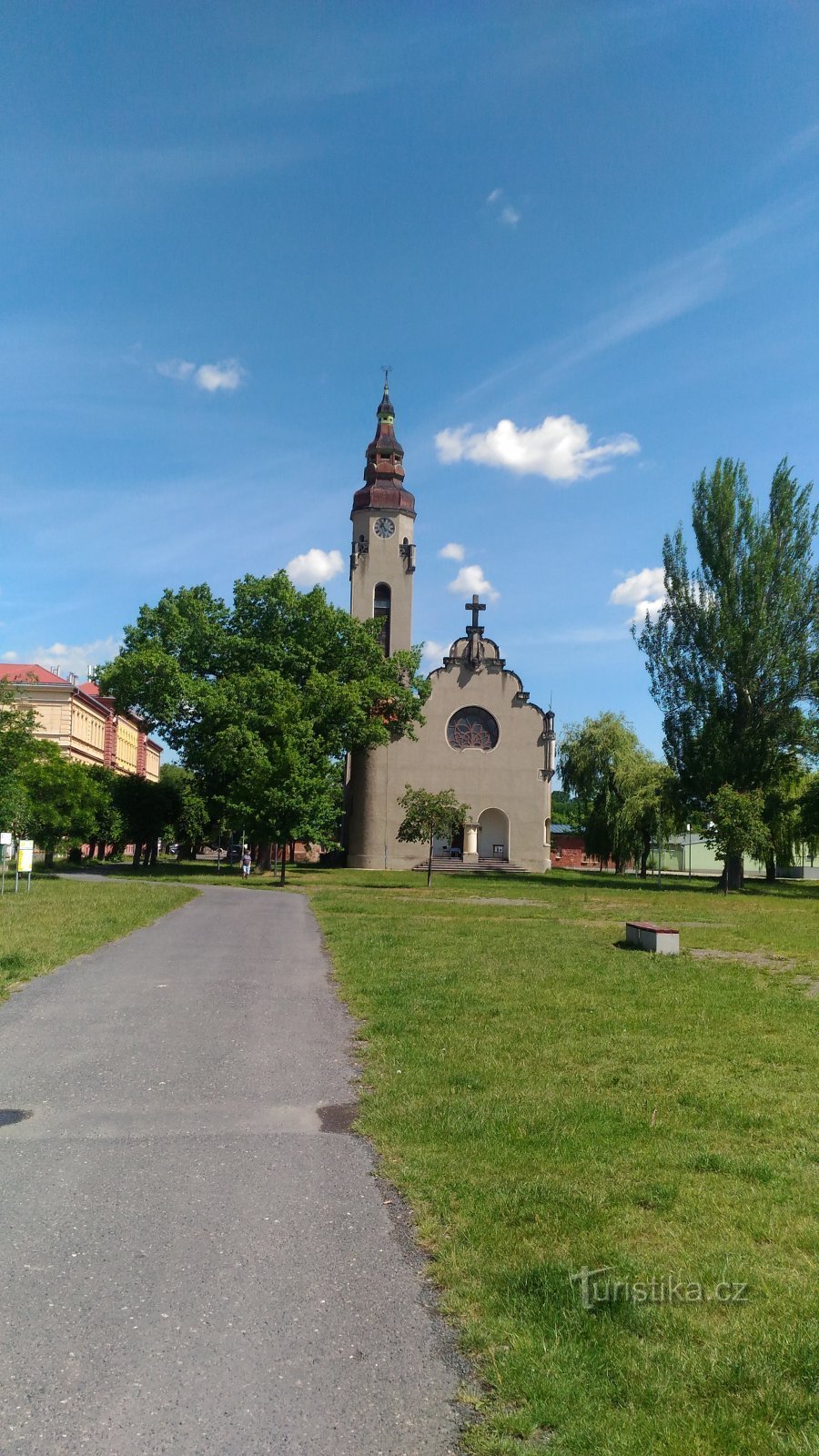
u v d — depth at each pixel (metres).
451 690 65.88
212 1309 4.74
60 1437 3.77
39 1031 10.41
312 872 57.56
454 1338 4.55
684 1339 4.52
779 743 49.84
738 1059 9.80
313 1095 8.28
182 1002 12.08
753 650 48.84
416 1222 5.78
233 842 71.56
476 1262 5.21
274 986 13.40
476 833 64.69
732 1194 6.22
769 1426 3.85
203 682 48.12
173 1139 7.14
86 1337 4.46
